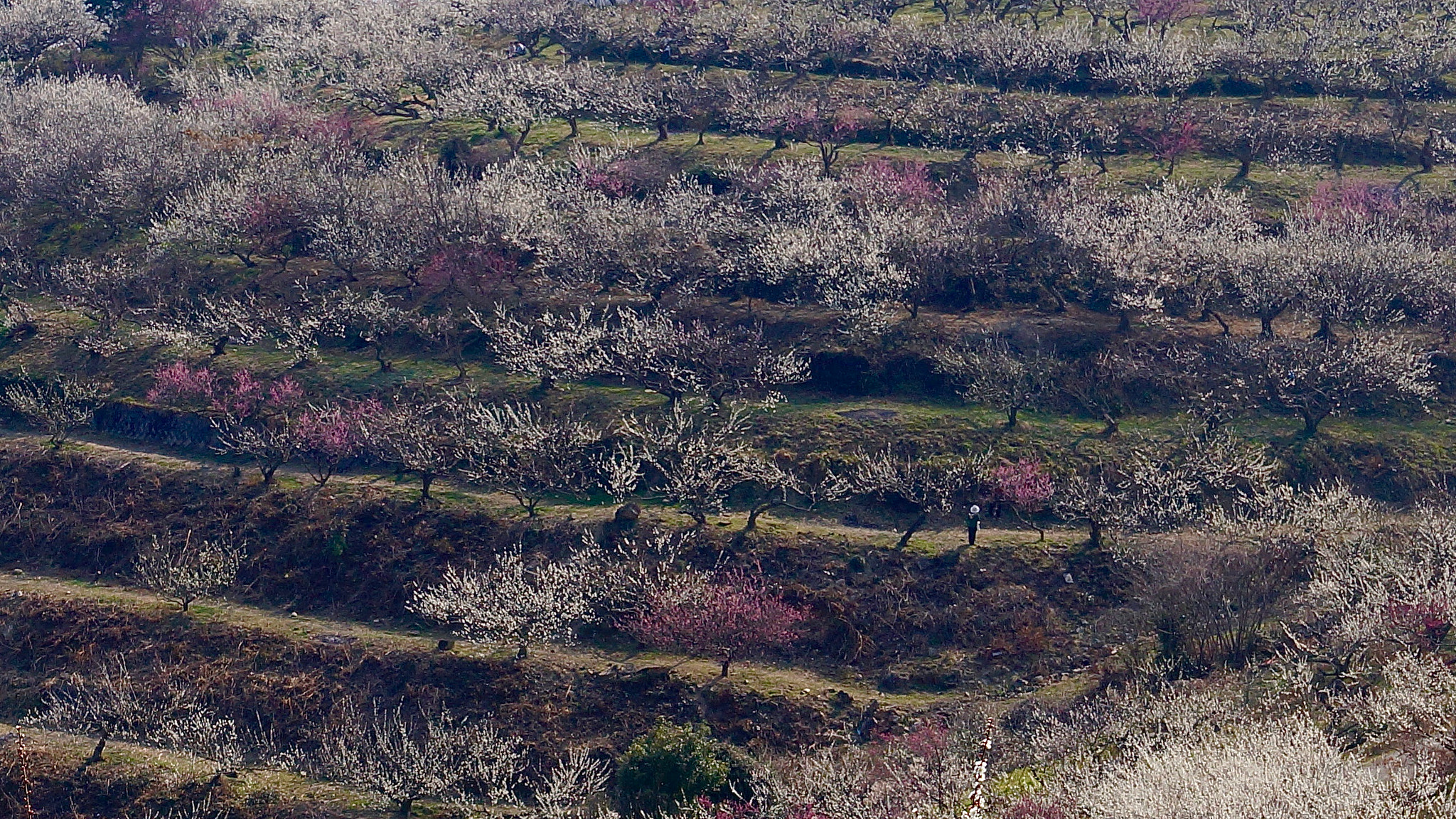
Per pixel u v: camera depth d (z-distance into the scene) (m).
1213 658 44.34
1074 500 55.84
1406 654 38.28
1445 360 64.06
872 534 56.03
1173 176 84.06
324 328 71.44
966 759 38.78
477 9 119.44
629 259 71.75
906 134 91.56
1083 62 99.56
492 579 53.81
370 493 58.84
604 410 63.19
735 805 40.81
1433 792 30.41
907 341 67.38
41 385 68.50
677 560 54.34
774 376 64.44
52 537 58.88
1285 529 51.16
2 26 112.88
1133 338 67.00
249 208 77.50
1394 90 93.38
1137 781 31.28
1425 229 73.06
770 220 77.38
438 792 44.94
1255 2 108.06
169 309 74.31
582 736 47.44
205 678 50.81
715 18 110.25
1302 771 30.38
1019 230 74.06
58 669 51.94
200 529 58.31
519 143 92.31
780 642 50.22
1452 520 49.44
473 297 71.69
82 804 45.53
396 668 50.41
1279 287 65.38
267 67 108.62
